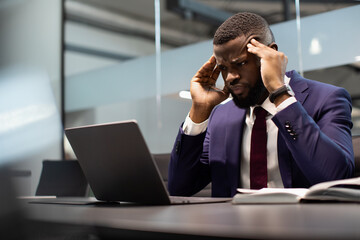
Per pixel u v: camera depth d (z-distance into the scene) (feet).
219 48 3.95
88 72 15.07
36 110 15.14
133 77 13.50
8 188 1.09
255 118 4.32
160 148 19.49
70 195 7.25
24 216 1.13
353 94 8.19
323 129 3.92
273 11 9.30
